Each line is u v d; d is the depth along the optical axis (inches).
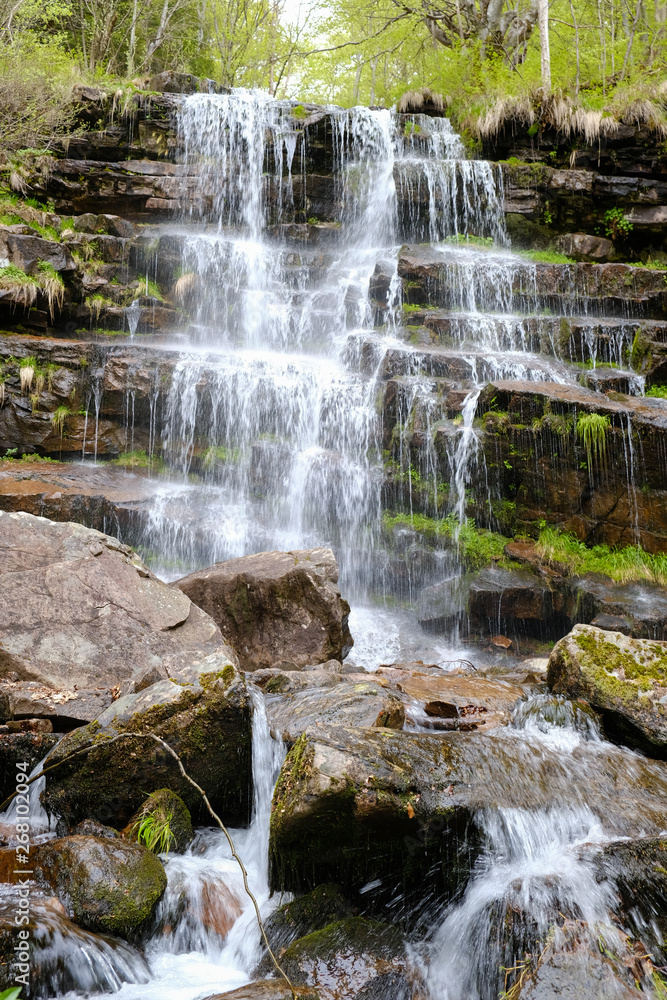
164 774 204.5
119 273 612.4
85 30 983.6
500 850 181.2
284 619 316.2
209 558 440.5
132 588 281.0
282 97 1111.6
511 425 453.1
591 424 430.6
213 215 715.4
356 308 613.6
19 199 662.5
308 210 738.8
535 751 207.8
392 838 178.4
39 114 684.1
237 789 212.2
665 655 247.4
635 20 822.5
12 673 246.1
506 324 563.8
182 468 513.7
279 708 224.8
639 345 535.2
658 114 707.4
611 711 233.1
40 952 149.6
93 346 521.7
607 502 433.4
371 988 156.3
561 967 145.2
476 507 460.4
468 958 167.2
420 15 924.0
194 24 1058.1
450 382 500.1
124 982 158.9
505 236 720.3
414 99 813.2
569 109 727.7
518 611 405.1
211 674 212.7
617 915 161.5
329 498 482.6
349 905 181.8
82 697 239.0
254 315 623.8
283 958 161.2
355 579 454.9
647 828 189.0
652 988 148.8
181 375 516.4
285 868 183.0
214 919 179.3
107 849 175.8
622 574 412.8
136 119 712.4
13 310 534.0
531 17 878.4
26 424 494.9
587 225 721.6
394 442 488.4
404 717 222.7
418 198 710.5
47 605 263.3
